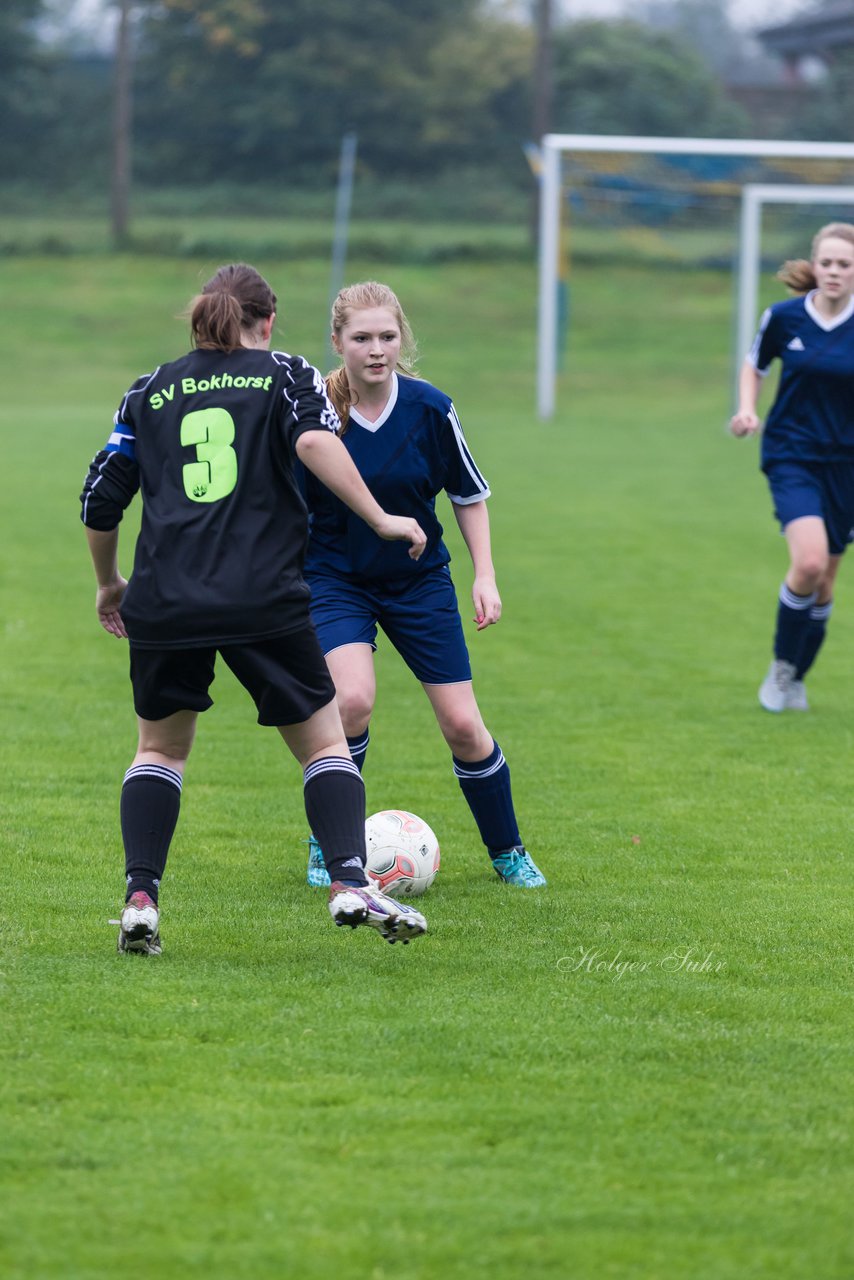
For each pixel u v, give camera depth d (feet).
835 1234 30.37
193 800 68.03
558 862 59.21
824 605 88.89
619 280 427.74
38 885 54.24
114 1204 31.01
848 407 85.81
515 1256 29.37
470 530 55.26
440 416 53.78
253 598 42.75
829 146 267.80
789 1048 39.91
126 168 452.35
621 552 148.77
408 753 78.23
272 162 554.87
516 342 385.50
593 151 281.13
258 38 551.59
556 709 89.10
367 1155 33.35
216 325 44.73
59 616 114.93
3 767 73.26
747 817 66.39
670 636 112.37
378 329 52.65
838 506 87.45
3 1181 31.91
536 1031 40.45
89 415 278.26
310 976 44.60
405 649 55.77
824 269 83.46
